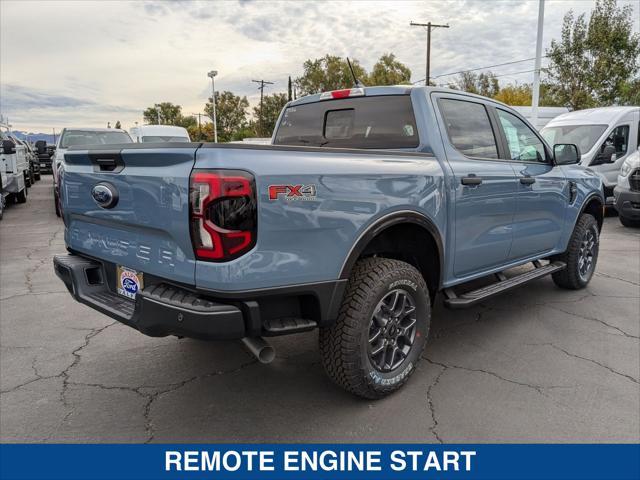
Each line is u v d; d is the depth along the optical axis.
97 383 3.32
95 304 2.88
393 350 3.07
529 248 4.44
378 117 3.70
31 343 3.98
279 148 2.47
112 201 2.74
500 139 4.08
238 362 3.64
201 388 3.27
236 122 70.62
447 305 3.52
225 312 2.32
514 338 4.07
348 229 2.67
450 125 3.61
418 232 3.28
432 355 3.75
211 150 2.30
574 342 3.98
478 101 3.96
